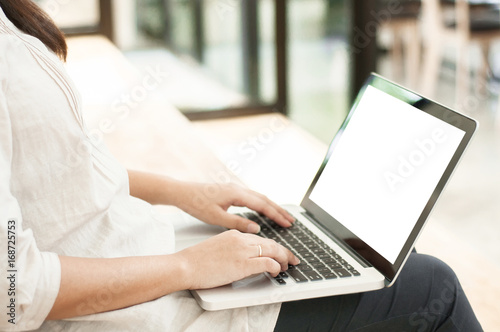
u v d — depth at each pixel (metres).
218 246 0.91
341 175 1.20
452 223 2.36
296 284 0.93
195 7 3.46
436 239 1.98
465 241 2.20
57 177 0.85
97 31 3.73
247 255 0.90
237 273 0.89
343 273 0.97
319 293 0.92
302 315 0.94
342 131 1.25
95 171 0.92
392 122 1.12
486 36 3.37
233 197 1.17
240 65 3.51
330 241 1.12
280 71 3.51
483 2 3.33
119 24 3.62
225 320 0.90
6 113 0.78
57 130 0.84
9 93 0.80
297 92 3.52
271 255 0.94
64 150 0.85
